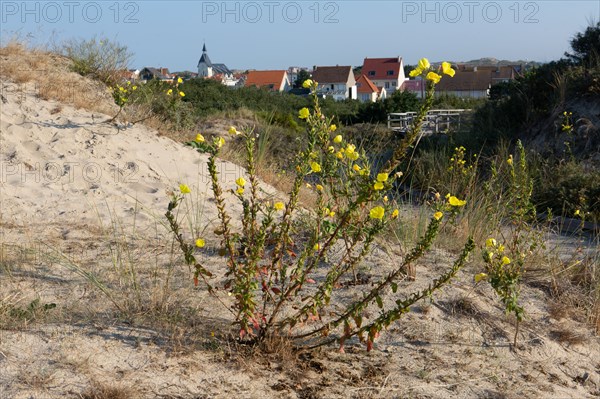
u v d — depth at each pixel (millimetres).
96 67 12023
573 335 4871
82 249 5395
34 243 5430
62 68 11602
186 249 4023
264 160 9719
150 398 3311
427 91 3816
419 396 3734
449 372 4062
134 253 5340
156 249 5500
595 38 16594
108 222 6309
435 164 12742
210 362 3748
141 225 6285
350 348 4199
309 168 4504
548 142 14648
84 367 3463
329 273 4074
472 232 6688
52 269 4836
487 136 15719
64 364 3477
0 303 4000
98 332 3867
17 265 4805
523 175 6234
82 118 9266
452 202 4027
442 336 4523
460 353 4344
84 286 4539
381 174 3732
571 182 11836
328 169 4594
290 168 9438
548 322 5066
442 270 5664
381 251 5887
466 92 79188
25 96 9539
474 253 6070
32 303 4008
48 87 10031
